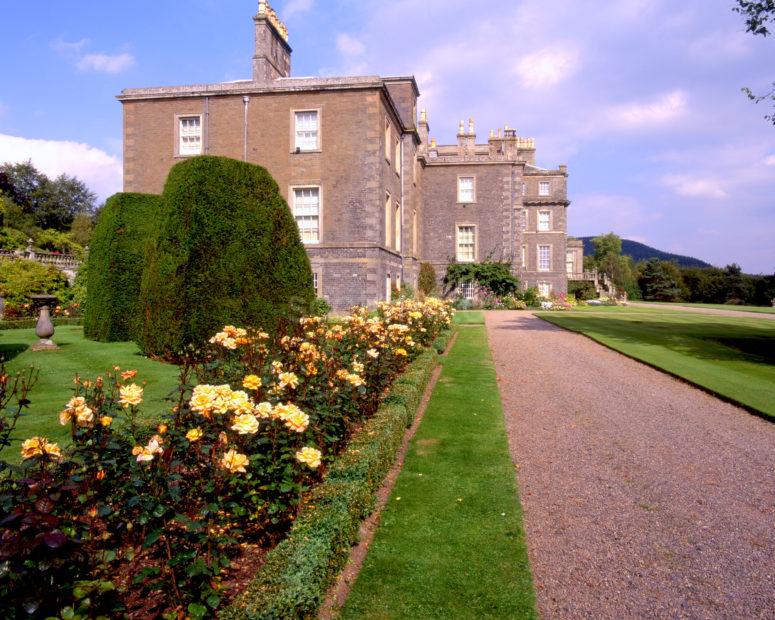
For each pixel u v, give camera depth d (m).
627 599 3.50
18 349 12.00
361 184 21.72
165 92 22.50
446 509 4.73
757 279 56.31
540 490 5.23
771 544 4.24
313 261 22.00
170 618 2.65
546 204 42.91
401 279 27.38
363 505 4.20
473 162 34.72
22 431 5.70
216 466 3.26
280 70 24.70
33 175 55.81
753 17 14.20
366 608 3.33
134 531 3.28
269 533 3.63
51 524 2.34
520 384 9.98
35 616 2.40
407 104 28.80
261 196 11.62
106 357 10.98
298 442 3.93
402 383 7.76
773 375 10.80
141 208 14.08
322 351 6.41
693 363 12.07
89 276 14.05
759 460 6.13
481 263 34.47
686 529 4.47
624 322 22.75
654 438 6.89
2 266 21.56
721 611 3.39
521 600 3.46
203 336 10.66
